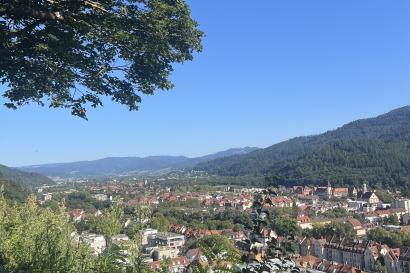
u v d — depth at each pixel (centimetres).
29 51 749
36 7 689
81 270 616
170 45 869
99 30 771
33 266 631
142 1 791
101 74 861
